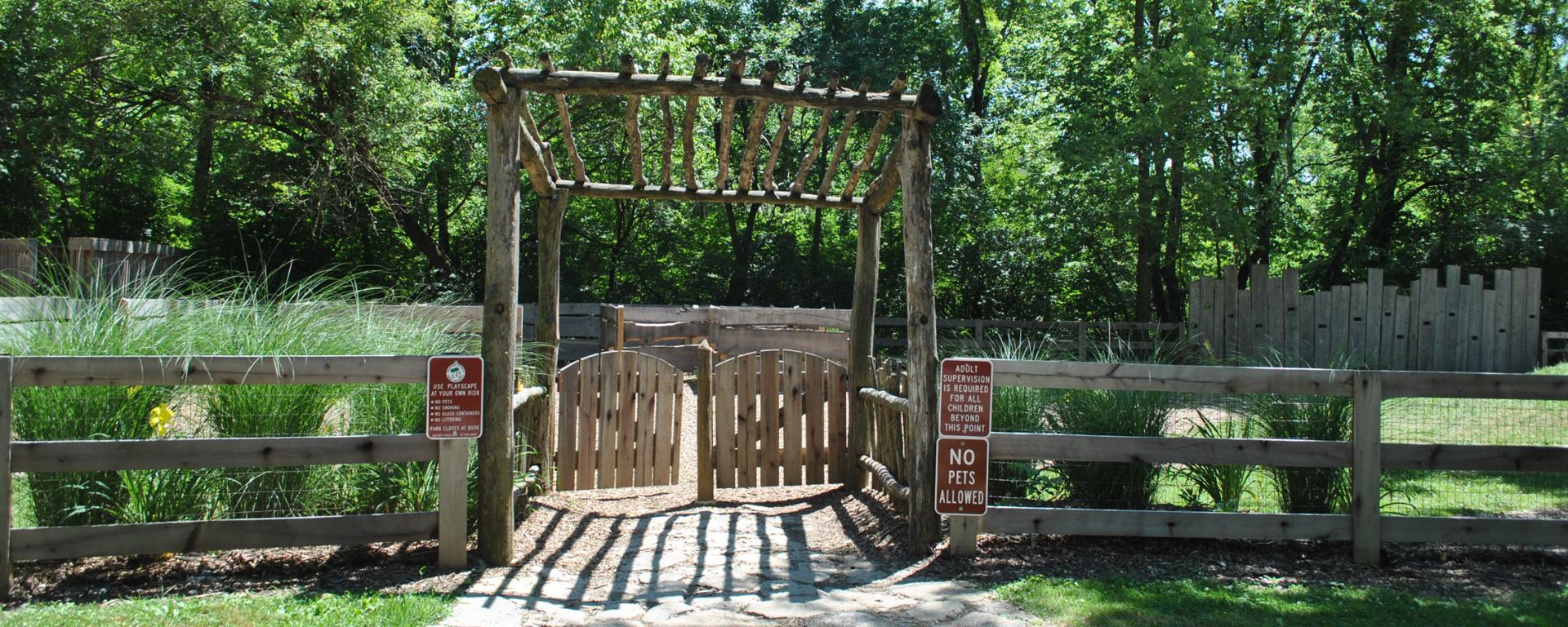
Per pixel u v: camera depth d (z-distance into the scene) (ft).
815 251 79.92
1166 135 54.08
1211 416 18.74
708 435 21.97
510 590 14.32
